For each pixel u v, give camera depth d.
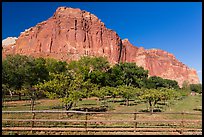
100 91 40.84
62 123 18.08
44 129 14.55
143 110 35.75
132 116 26.48
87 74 70.44
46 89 26.80
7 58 48.72
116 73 86.94
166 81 122.88
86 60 86.88
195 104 50.62
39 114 25.91
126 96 42.84
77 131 14.79
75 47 192.50
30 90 37.12
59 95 26.47
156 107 41.09
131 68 94.12
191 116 27.20
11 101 47.91
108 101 53.84
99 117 24.83
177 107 42.53
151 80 104.69
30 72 51.06
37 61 60.19
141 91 44.00
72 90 26.31
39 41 198.50
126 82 89.50
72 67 77.12
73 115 25.52
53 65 72.62
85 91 27.19
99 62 87.44
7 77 45.66
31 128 14.54
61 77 26.83
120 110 35.41
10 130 14.38
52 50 192.38
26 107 36.59
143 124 18.45
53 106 38.25
